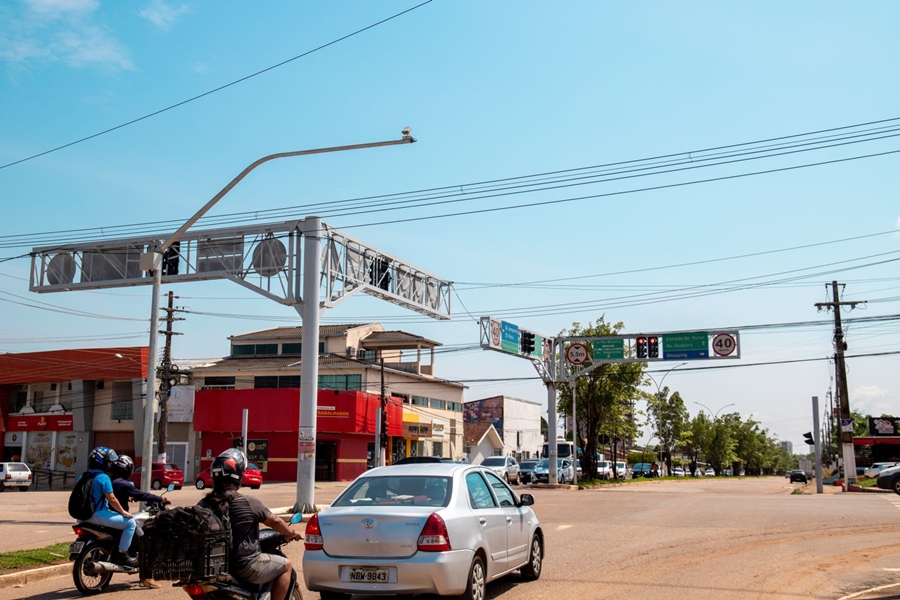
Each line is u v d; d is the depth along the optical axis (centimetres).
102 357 5609
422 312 2720
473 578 841
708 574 1112
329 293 2208
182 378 5884
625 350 4144
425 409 6431
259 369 5753
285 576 706
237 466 692
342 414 5147
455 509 851
